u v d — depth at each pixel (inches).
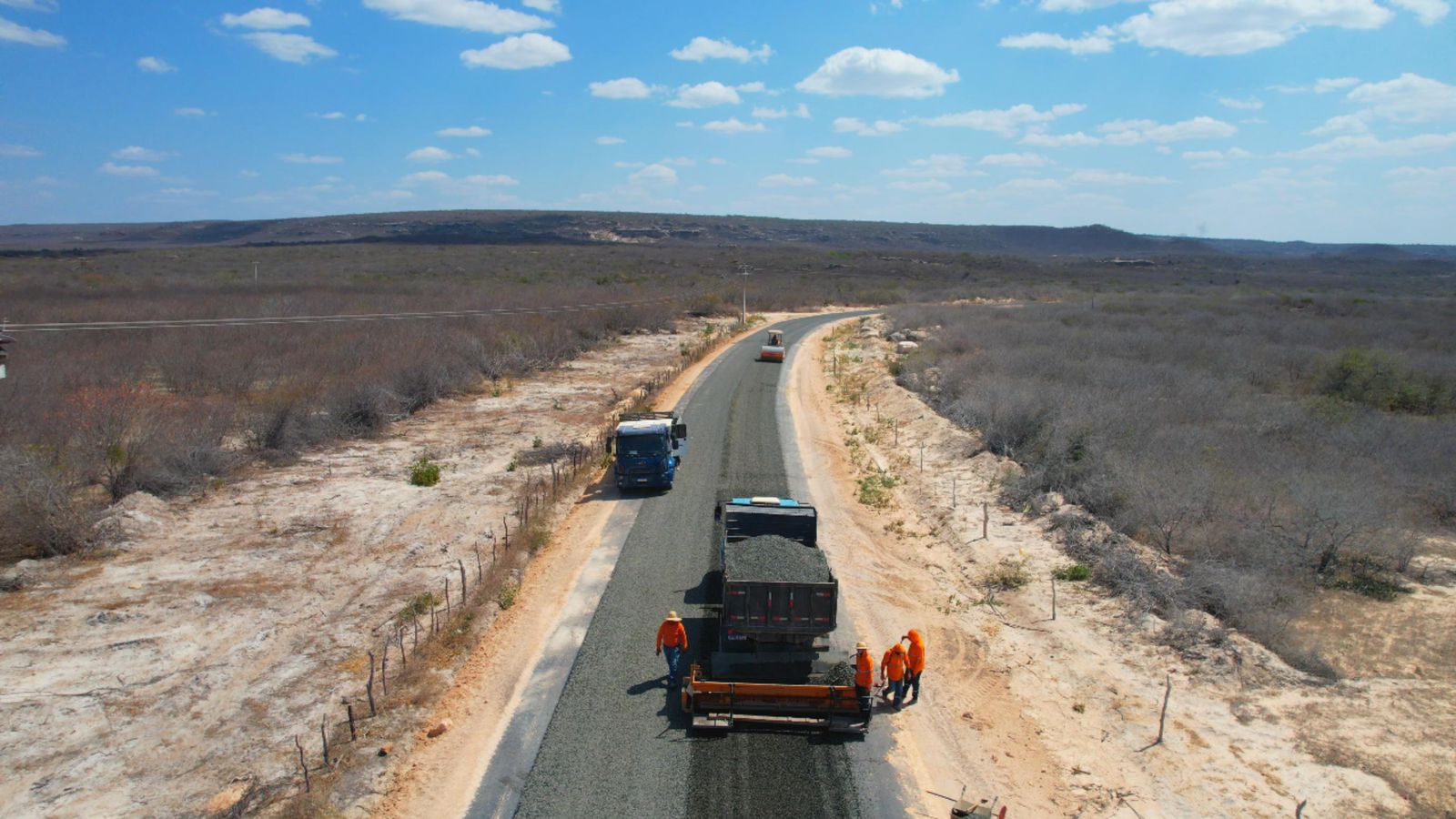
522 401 1660.9
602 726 565.3
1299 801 488.7
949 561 877.2
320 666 633.0
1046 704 604.1
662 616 731.4
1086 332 2290.8
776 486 1123.9
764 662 615.8
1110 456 1010.7
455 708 585.6
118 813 471.2
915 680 601.3
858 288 4731.8
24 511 808.3
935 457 1253.7
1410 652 639.1
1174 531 842.8
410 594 761.6
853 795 502.0
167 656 640.4
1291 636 658.2
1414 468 1027.9
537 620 722.2
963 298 4382.4
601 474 1173.1
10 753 519.2
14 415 1070.4
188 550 851.4
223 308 2269.9
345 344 1750.7
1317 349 1927.9
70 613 699.4
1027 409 1269.7
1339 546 792.3
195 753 526.6
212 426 1161.4
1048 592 779.4
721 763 528.7
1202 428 1189.7
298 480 1096.8
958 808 478.3
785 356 2306.8
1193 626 674.2
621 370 2063.2
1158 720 574.6
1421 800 483.2
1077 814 490.6
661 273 4997.5
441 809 484.1
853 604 765.3
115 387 1263.5
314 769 513.0
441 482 1099.9
